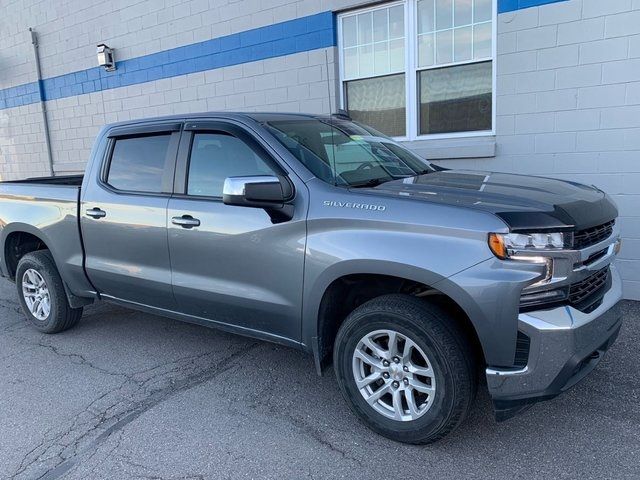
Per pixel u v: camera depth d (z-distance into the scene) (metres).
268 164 3.51
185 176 3.94
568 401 3.52
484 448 3.05
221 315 3.85
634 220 5.48
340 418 3.44
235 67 8.39
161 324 5.33
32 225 4.94
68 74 11.31
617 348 4.28
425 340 2.88
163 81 9.48
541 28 5.65
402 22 6.79
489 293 2.67
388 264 2.93
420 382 3.01
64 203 4.69
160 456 3.08
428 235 2.85
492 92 6.27
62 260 4.79
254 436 3.26
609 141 5.50
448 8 6.43
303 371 4.14
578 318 2.70
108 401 3.76
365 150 3.97
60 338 5.05
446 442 3.12
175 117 4.14
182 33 8.99
